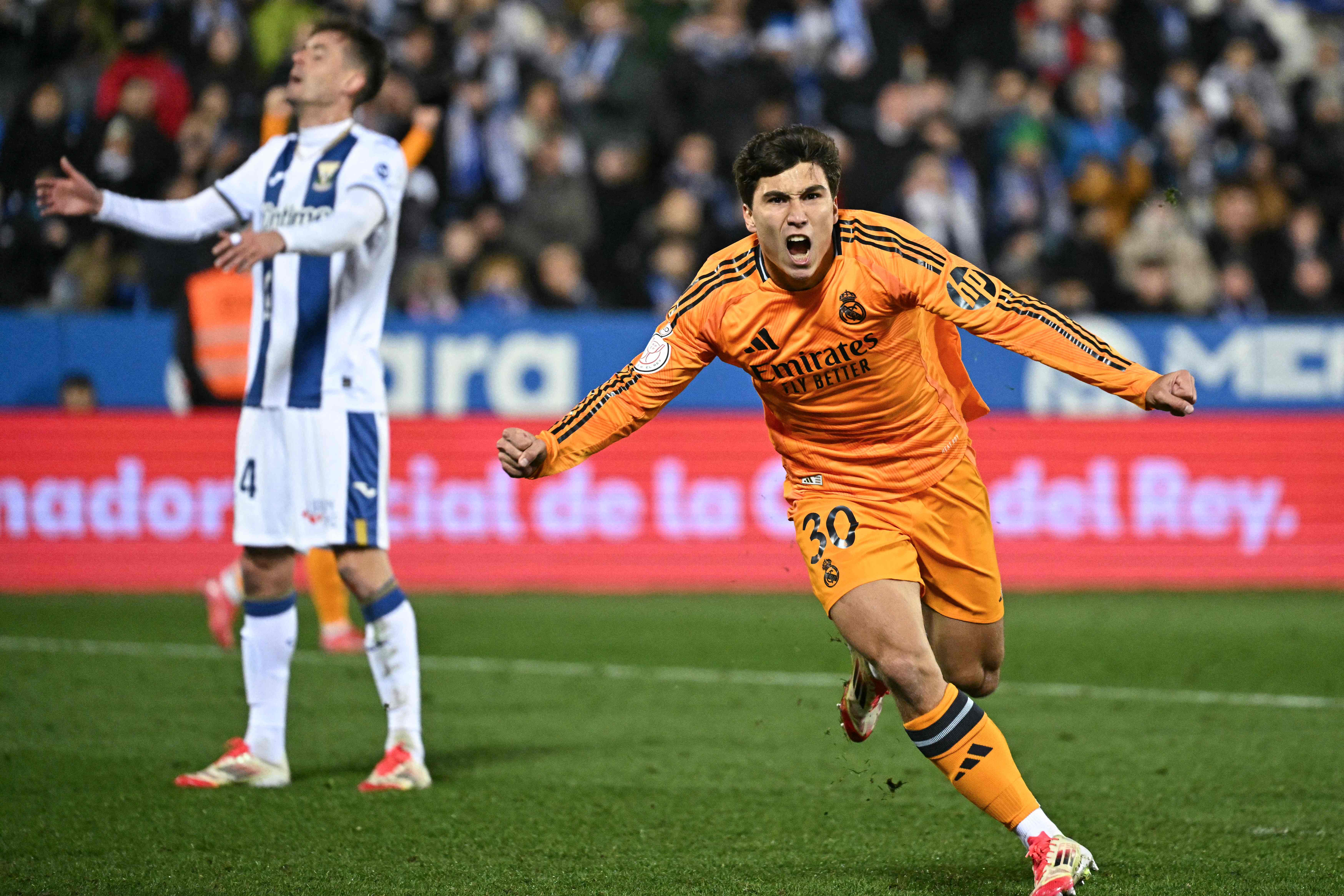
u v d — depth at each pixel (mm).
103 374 33625
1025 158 41562
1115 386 11703
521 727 19969
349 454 16500
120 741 18703
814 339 12633
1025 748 18656
